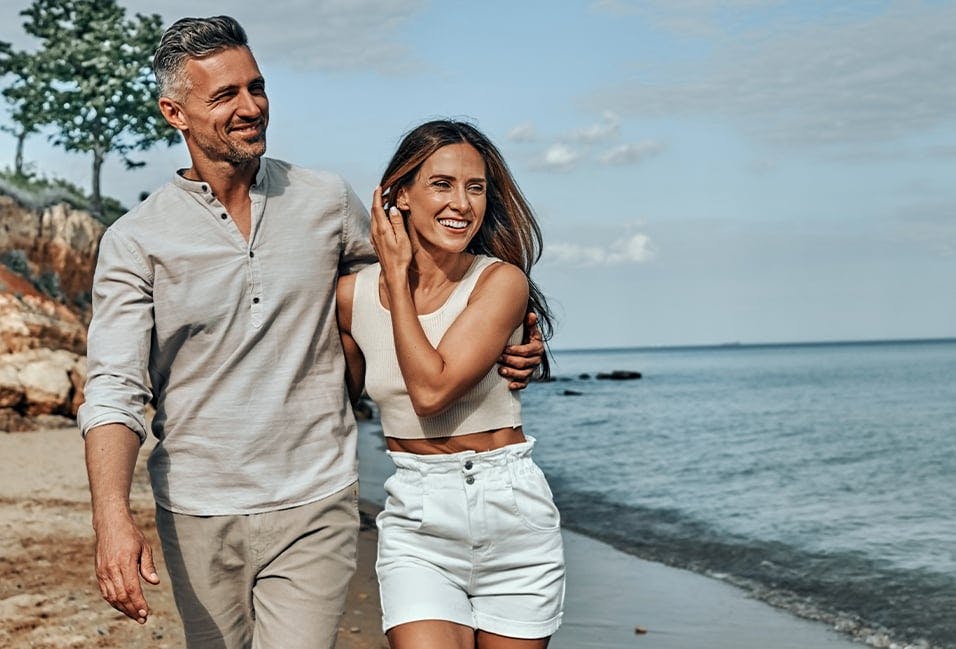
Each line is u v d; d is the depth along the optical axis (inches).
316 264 129.5
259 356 127.2
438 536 124.0
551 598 125.8
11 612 235.1
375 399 129.8
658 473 670.5
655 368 4680.1
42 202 918.4
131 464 118.0
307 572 128.4
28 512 351.6
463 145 124.6
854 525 437.7
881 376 2743.6
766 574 332.8
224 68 122.1
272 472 127.7
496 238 134.3
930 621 271.4
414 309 122.1
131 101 1165.7
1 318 634.2
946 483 609.0
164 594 253.9
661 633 259.6
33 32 1190.3
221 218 125.6
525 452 127.4
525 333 130.9
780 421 1213.7
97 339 124.0
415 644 118.6
